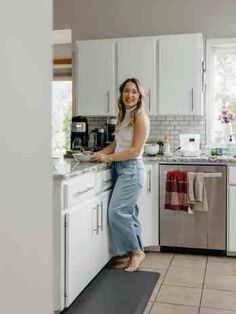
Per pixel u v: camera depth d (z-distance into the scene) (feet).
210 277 10.11
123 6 14.35
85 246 8.79
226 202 11.75
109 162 10.33
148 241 12.28
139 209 12.10
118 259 11.37
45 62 3.14
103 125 14.56
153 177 12.18
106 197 10.25
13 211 2.78
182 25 13.92
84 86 13.67
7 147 2.69
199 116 13.82
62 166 9.16
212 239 11.92
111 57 13.39
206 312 8.11
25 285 2.95
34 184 3.03
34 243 3.06
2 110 2.63
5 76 2.65
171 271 10.57
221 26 13.64
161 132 14.11
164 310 8.21
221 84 14.07
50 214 3.27
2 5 2.60
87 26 14.66
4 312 2.70
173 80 12.92
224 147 13.26
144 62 13.10
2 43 2.61
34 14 2.98
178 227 12.12
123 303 8.53
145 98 13.09
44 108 3.14
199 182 11.62
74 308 8.29
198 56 12.73
